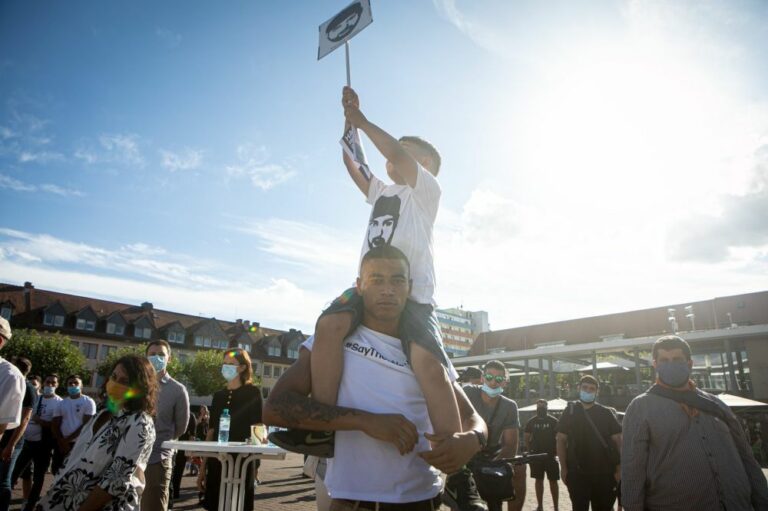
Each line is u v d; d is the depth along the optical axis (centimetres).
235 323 7900
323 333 187
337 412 164
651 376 4056
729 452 371
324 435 179
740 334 3381
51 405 866
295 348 8038
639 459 382
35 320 6025
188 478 1560
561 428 637
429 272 231
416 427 173
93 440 325
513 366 4759
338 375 181
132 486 316
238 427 573
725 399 2280
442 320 12188
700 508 360
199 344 7125
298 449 175
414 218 237
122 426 323
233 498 474
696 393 393
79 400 897
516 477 577
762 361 3372
